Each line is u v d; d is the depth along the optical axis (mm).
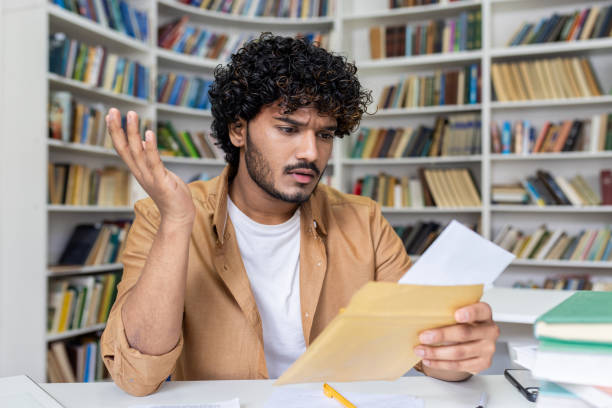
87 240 2939
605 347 502
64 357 2672
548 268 3576
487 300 1623
